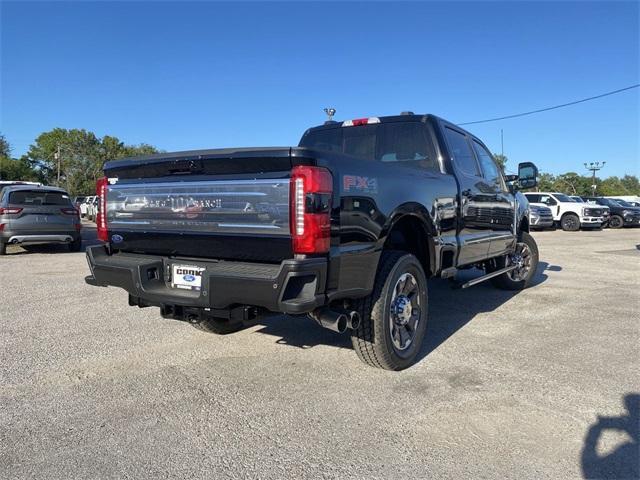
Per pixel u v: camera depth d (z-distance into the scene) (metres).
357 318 3.58
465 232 5.43
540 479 2.65
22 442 3.03
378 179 3.80
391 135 5.45
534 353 4.64
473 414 3.38
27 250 14.18
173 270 3.84
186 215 3.67
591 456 2.87
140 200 3.98
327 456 2.88
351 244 3.50
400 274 4.05
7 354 4.60
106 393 3.74
